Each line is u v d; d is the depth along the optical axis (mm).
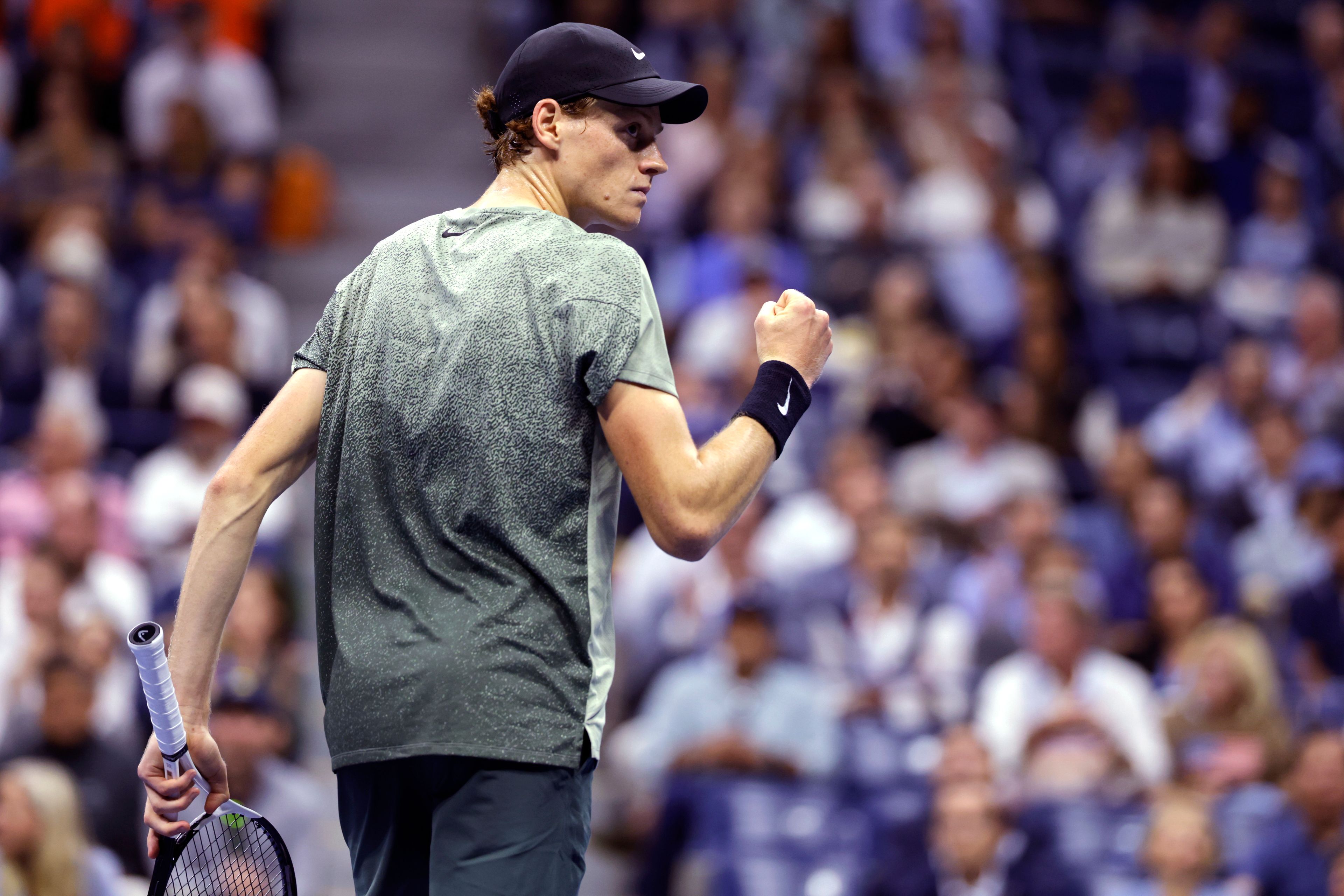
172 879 8523
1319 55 47344
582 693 7590
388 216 41531
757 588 26578
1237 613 28719
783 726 23750
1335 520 30531
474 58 46094
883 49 43844
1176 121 45531
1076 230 39969
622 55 8188
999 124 42250
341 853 23203
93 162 37688
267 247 38562
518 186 8250
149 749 8312
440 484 7605
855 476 28672
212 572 8109
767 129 39375
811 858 22312
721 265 35062
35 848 18984
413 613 7559
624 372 7551
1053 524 27812
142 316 33156
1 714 24203
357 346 7941
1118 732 23812
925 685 24859
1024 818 21922
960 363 32562
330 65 44969
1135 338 38500
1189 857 21094
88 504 25750
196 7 39531
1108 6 48531
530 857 7430
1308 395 36125
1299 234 41062
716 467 7641
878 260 36281
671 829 22656
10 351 32094
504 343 7602
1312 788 21781
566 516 7645
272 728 20547
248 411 31719
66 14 40844
